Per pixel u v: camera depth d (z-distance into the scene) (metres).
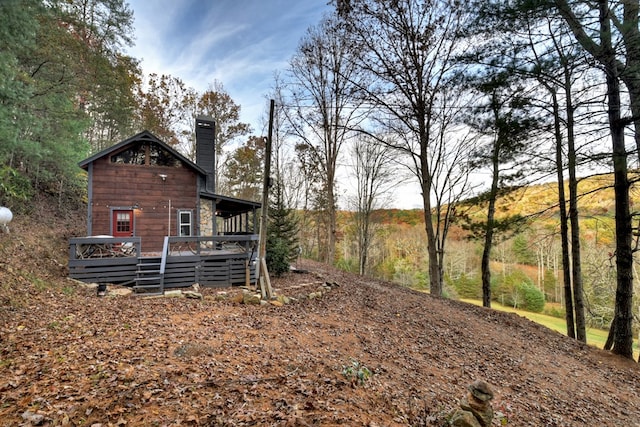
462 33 8.46
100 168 12.12
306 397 3.59
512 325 9.75
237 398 3.35
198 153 15.30
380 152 22.34
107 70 15.96
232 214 18.84
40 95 10.97
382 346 6.10
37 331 4.87
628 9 6.26
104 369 3.69
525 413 4.70
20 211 11.60
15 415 2.74
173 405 3.08
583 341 9.54
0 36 6.61
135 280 8.82
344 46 14.64
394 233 31.53
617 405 5.85
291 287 10.12
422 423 3.60
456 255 30.44
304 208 29.17
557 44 7.33
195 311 6.71
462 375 5.59
